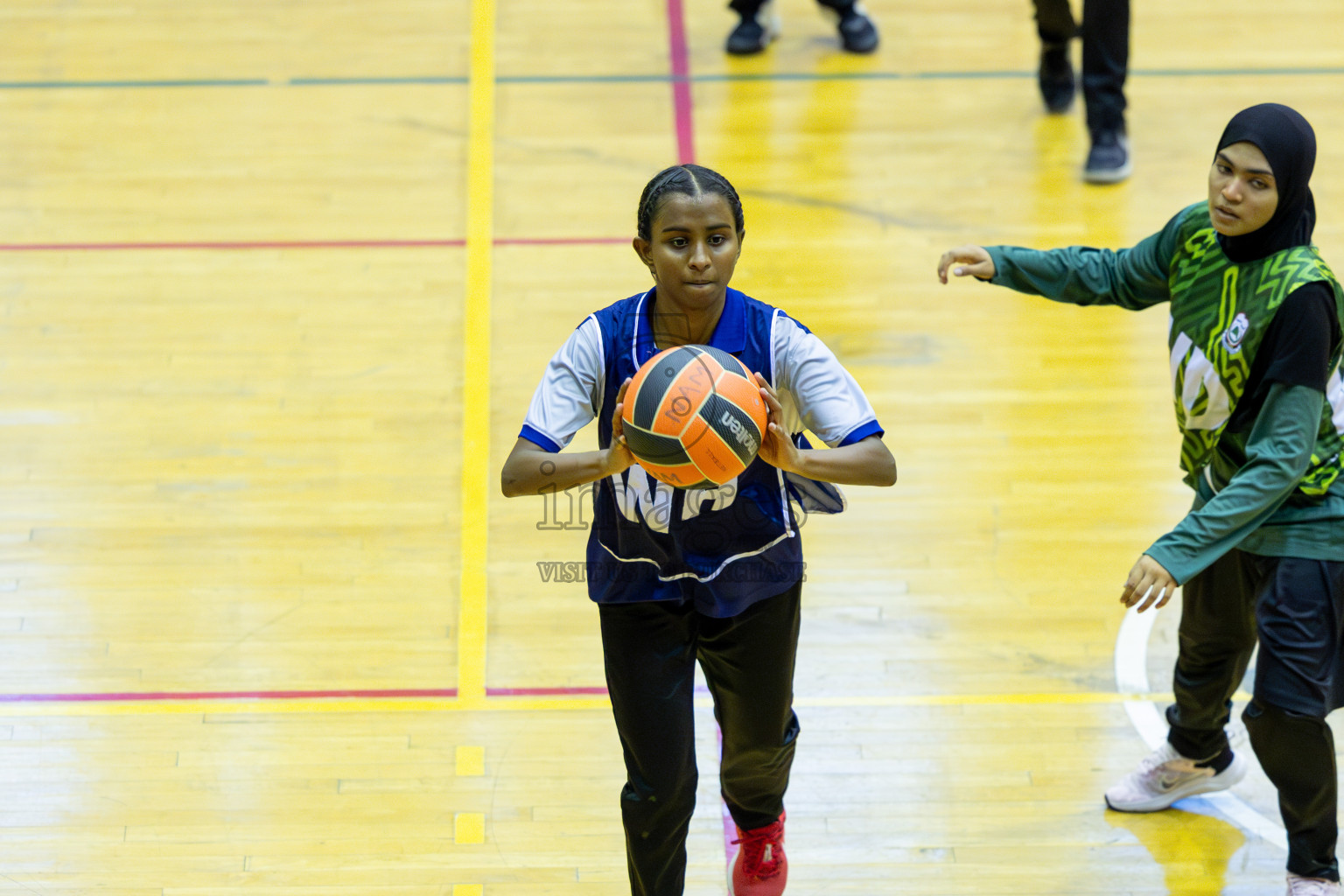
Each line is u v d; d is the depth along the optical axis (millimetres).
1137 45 23453
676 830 8852
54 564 13648
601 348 8008
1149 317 17625
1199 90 22219
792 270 18297
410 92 21922
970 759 11758
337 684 12383
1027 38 23766
